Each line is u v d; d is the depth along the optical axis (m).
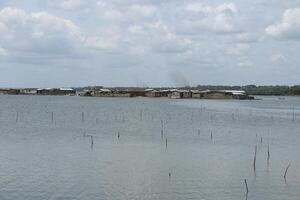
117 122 112.94
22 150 61.09
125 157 56.84
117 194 39.06
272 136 85.25
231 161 55.28
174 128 98.69
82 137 77.88
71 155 57.50
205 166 51.72
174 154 60.00
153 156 58.09
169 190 40.59
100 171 47.81
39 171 47.19
